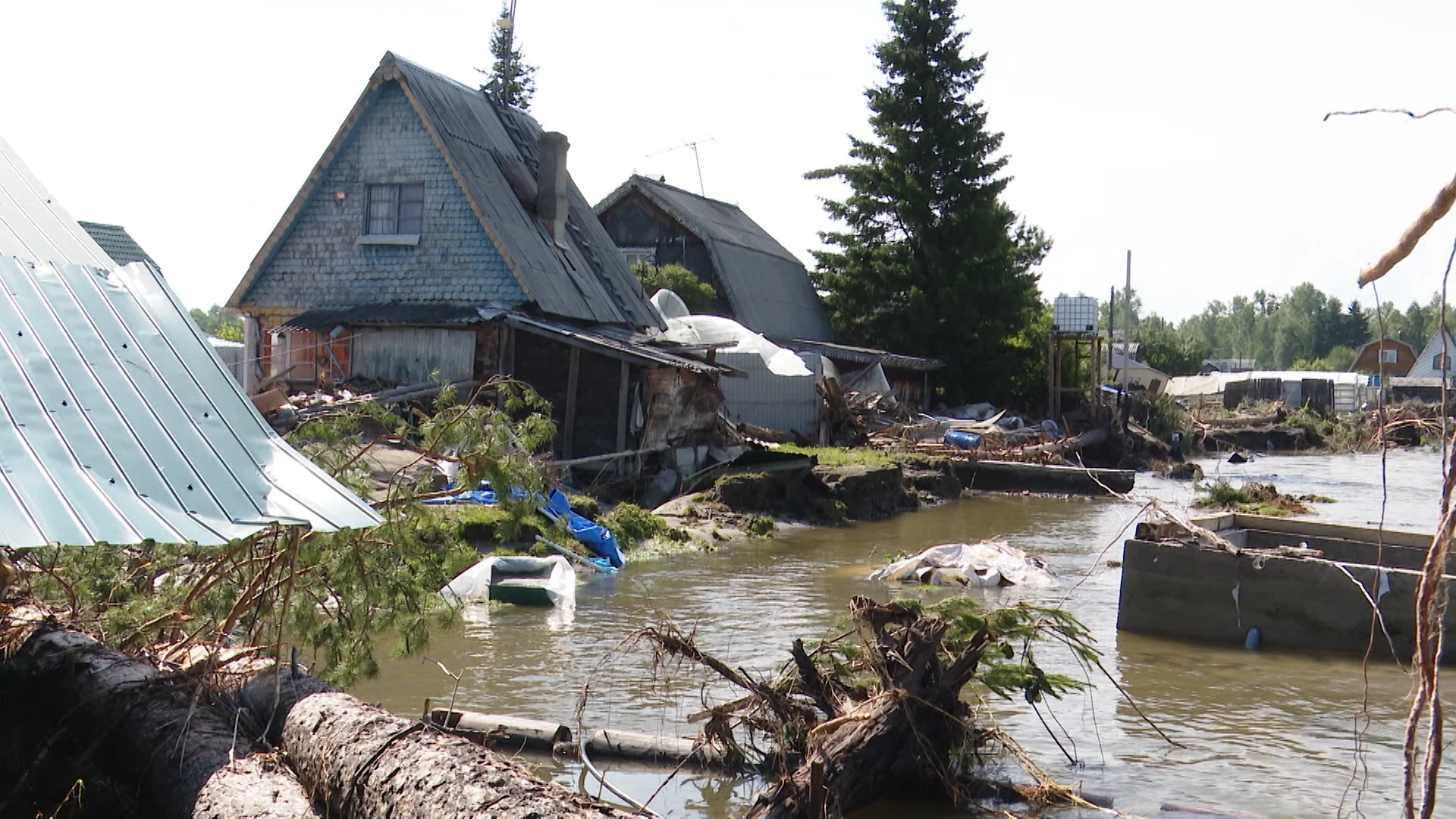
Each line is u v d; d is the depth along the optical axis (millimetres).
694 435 25391
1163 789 8078
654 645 9391
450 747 5688
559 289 25484
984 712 9680
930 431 37438
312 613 8117
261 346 26328
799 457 25578
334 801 5742
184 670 7000
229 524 5918
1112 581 16719
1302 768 8555
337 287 25516
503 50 50719
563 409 23266
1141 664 11836
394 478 9969
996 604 14602
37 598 8172
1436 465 45062
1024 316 48406
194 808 5723
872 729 7668
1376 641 12133
